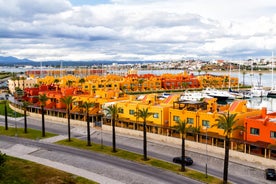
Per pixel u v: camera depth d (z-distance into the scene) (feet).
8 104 516.73
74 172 212.64
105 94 411.75
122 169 216.95
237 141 240.32
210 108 307.58
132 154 248.73
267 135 233.55
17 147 272.51
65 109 396.37
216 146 250.57
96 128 341.62
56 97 417.90
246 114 263.29
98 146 272.72
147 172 210.59
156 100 361.10
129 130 312.50
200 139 272.92
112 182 194.80
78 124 361.30
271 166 217.97
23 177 199.93
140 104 321.11
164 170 213.46
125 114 329.72
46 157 246.06
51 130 337.52
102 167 221.46
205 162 229.45
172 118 294.46
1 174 203.21
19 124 369.71
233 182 192.75
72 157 243.81
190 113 278.46
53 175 204.95
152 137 293.23
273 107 581.53
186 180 196.13
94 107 371.15
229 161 229.45
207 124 266.98
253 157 226.79
